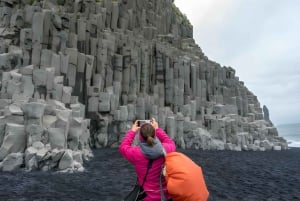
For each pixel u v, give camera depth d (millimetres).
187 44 87125
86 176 25656
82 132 38000
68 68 46750
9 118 28734
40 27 44094
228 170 34594
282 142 83125
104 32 58875
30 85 35875
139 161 5070
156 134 5723
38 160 26719
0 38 44562
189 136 62688
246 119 80500
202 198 4445
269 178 30438
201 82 75188
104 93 50594
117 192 20234
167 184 4582
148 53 66312
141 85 63125
